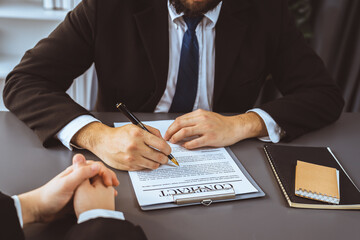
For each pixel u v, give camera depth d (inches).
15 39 86.5
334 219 28.7
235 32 53.3
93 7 49.3
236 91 55.4
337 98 50.8
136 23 50.2
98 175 28.8
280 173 34.1
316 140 43.4
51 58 47.3
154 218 27.1
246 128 41.6
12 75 45.5
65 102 40.8
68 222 26.4
